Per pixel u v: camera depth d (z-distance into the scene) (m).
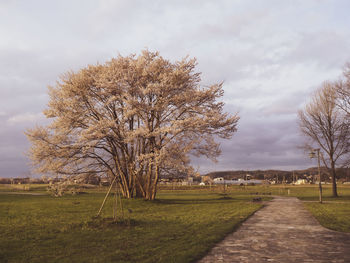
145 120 30.48
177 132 28.56
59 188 30.75
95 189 59.47
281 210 24.33
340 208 25.16
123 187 33.88
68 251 9.55
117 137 29.56
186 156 30.50
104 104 29.97
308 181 139.25
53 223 16.12
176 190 78.62
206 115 29.94
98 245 10.44
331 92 41.78
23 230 13.80
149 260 8.34
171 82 29.83
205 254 9.28
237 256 9.02
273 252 9.53
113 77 29.31
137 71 30.73
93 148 30.64
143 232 13.02
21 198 38.16
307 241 11.34
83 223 15.51
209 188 86.06
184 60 32.66
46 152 28.80
